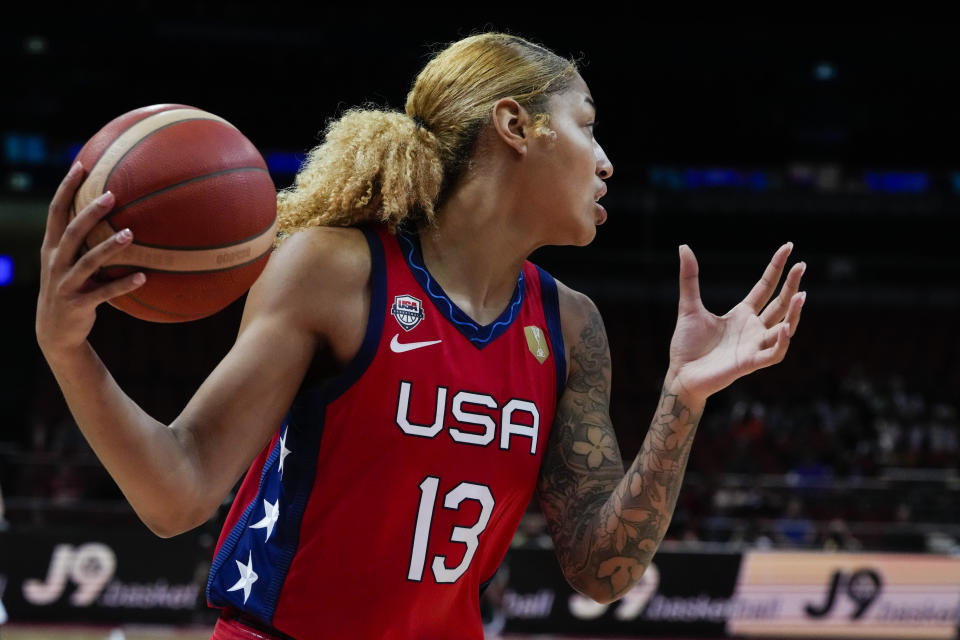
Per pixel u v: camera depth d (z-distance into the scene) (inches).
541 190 73.8
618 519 74.1
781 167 751.7
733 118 742.5
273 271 68.1
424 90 76.3
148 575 338.0
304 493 68.5
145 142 59.2
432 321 69.8
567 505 78.2
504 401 72.1
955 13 638.5
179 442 61.2
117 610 336.2
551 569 343.6
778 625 346.9
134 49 653.9
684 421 71.4
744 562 350.0
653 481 72.6
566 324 79.5
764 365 68.4
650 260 769.6
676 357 72.0
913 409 680.4
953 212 752.3
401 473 67.8
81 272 53.5
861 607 348.5
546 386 75.5
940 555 350.0
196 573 338.6
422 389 68.4
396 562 68.6
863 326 785.6
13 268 711.1
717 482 409.4
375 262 69.8
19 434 679.7
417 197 72.2
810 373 743.7
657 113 743.1
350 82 690.2
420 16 642.8
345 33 640.4
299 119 694.5
